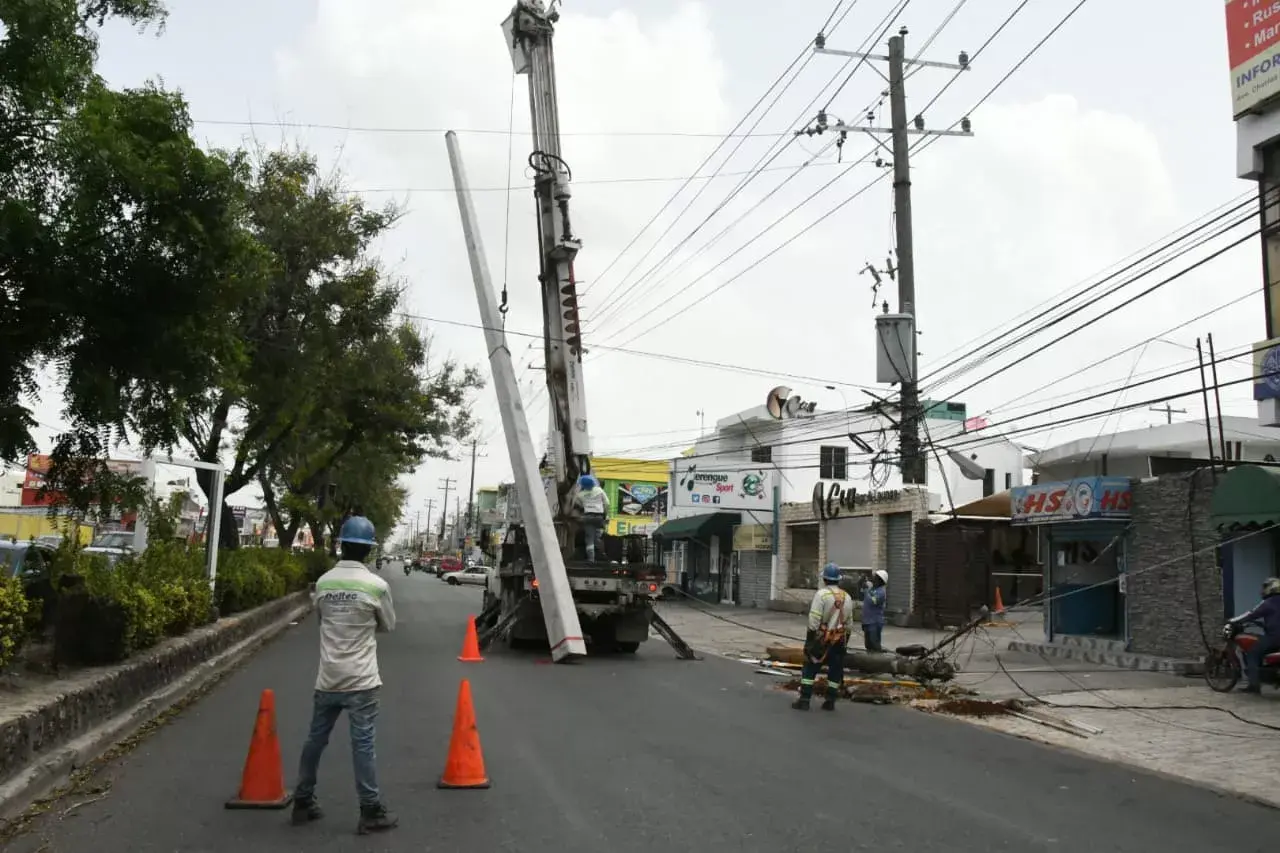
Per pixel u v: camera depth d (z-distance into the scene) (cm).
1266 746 977
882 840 622
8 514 3106
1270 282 1386
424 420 2939
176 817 642
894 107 2283
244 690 1230
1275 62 1361
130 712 950
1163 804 743
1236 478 1399
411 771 785
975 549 2522
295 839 597
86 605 973
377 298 2116
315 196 2016
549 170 1803
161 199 906
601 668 1568
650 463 5734
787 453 3606
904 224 2262
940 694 1305
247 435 2269
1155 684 1420
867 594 1780
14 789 645
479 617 2144
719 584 4038
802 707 1173
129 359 975
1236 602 1488
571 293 1802
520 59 1848
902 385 2166
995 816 689
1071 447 2867
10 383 913
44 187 849
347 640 620
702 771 806
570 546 1797
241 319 1839
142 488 1101
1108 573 1850
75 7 829
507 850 582
